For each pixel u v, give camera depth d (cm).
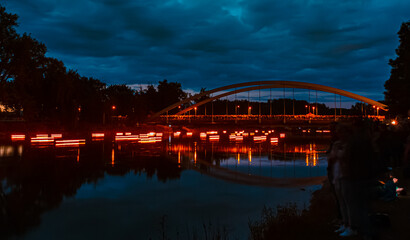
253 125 7444
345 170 468
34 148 3025
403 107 2738
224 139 5066
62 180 1528
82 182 1493
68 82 5691
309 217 714
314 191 1237
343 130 476
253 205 1062
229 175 1722
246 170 1914
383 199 732
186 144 3891
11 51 4512
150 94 11144
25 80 4866
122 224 878
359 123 462
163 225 840
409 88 2636
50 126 5547
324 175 1723
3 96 4578
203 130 7850
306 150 3291
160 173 1759
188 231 811
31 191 1291
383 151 951
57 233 814
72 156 2456
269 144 4116
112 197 1207
